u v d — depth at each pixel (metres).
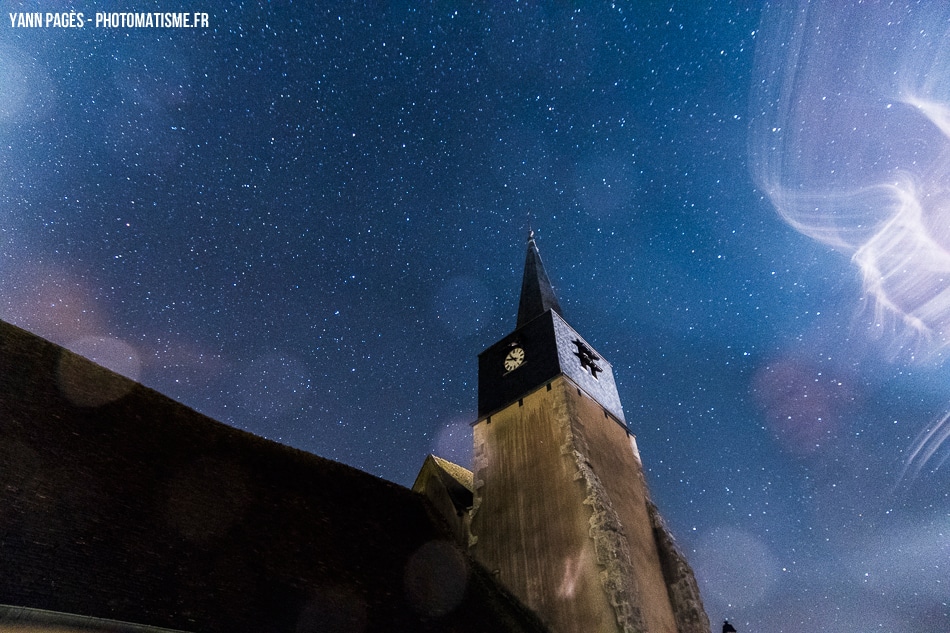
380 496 16.16
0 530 7.19
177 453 11.54
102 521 8.53
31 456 8.65
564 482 14.84
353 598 10.75
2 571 6.72
